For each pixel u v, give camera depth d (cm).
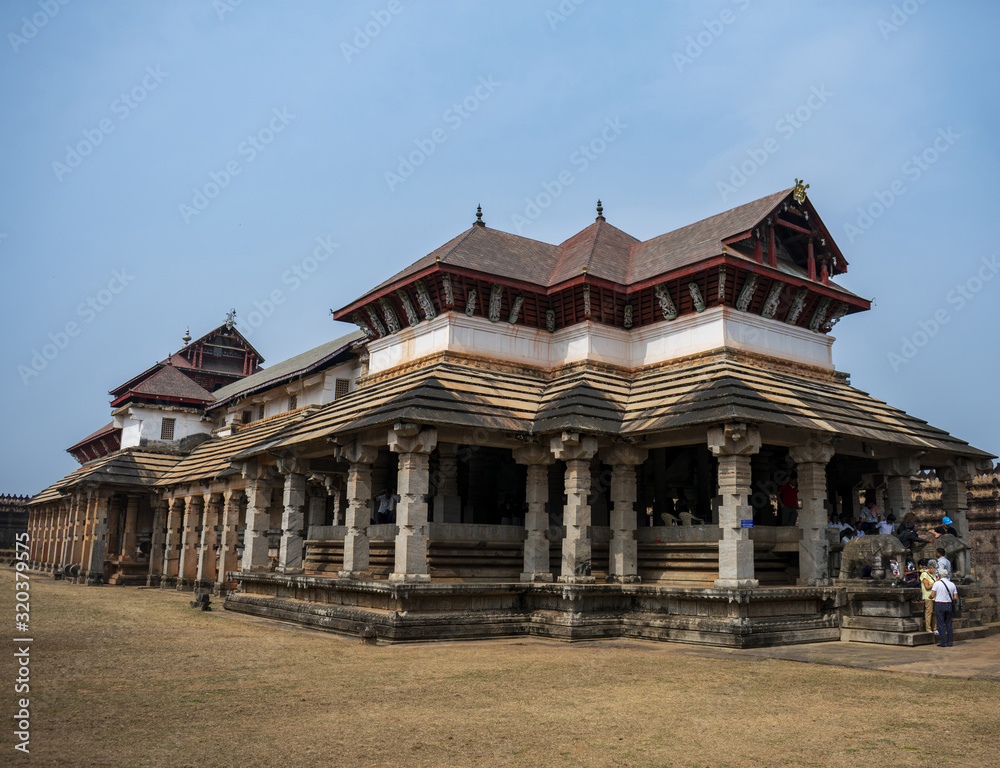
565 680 1027
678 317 1873
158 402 3909
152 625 1659
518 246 2159
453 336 1852
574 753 664
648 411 1652
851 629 1525
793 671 1116
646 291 1927
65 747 652
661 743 700
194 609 2142
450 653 1291
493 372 1853
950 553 1856
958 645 1473
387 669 1105
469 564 1700
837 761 645
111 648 1268
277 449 2028
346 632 1573
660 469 2011
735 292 1803
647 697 912
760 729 755
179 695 888
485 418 1612
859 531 1864
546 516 1700
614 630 1555
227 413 3809
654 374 1880
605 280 1898
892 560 1574
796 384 1775
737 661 1217
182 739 688
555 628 1523
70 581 3669
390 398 1731
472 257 1927
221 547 2812
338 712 811
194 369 4541
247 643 1381
